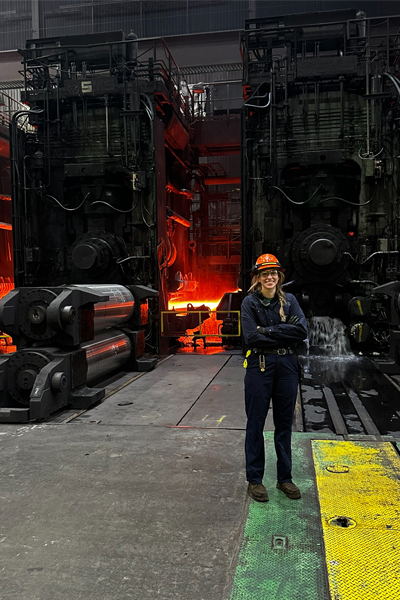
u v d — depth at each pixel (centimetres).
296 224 1142
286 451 359
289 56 1103
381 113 1050
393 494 361
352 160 1088
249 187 1128
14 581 261
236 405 649
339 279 1102
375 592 245
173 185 1484
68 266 1201
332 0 1975
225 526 318
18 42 2236
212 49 1984
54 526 321
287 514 329
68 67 1173
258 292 363
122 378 855
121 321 914
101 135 1169
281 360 348
